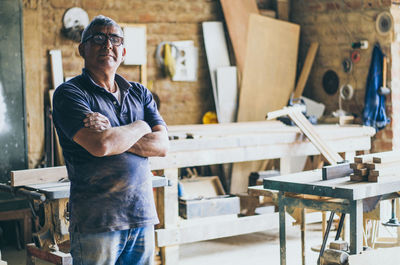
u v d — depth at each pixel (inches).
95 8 245.8
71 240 102.9
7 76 217.2
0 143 216.8
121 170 101.4
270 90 271.9
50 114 229.5
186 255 203.2
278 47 273.1
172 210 182.4
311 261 188.4
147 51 257.9
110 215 99.8
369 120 241.9
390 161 132.3
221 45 270.2
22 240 215.3
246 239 224.7
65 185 146.5
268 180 136.3
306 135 201.2
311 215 204.4
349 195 119.3
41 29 232.4
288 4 286.5
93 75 107.1
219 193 230.8
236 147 193.8
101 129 99.6
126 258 106.0
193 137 187.0
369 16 246.5
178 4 263.9
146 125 106.5
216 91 266.1
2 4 214.5
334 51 265.1
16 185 146.6
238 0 269.0
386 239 195.3
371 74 242.4
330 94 268.4
